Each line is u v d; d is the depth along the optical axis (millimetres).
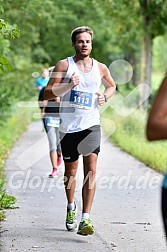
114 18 41219
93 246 12516
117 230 13867
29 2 31719
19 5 29531
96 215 15383
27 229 13820
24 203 16719
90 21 57719
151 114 7309
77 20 56562
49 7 37000
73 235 13375
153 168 23344
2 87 32250
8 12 32438
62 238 13094
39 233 13477
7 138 33000
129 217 15180
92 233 13109
